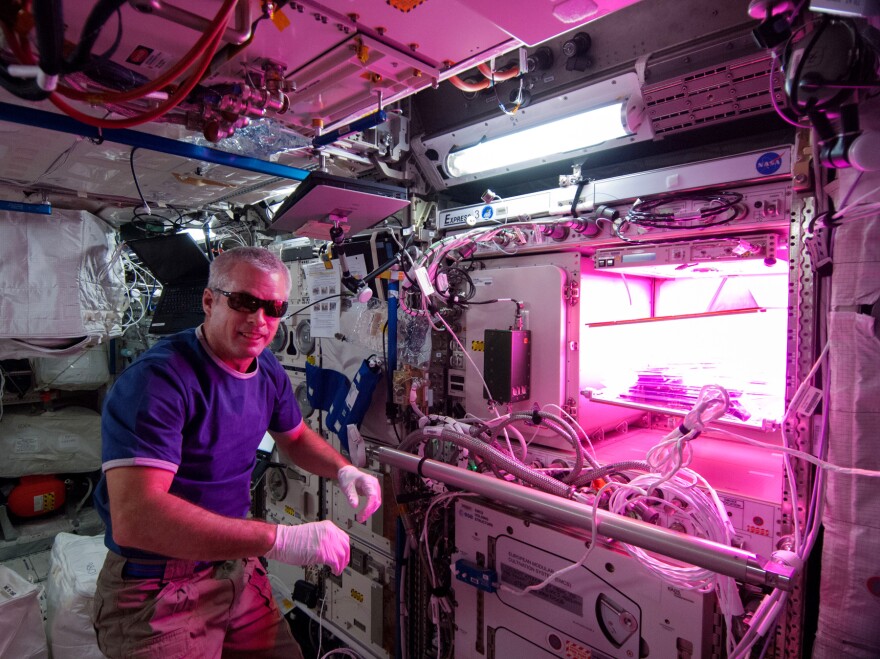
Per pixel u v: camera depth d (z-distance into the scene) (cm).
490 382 223
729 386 189
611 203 200
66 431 470
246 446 185
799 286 151
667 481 155
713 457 216
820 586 143
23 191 273
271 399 201
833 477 136
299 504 339
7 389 466
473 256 252
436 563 249
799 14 109
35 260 288
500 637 205
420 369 257
